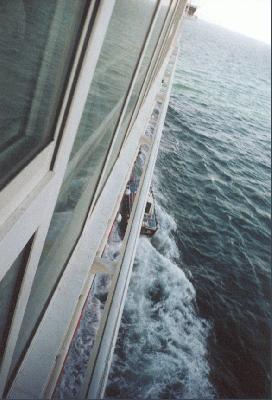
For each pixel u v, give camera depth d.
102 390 2.71
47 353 2.68
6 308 1.57
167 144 30.03
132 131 6.73
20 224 1.19
